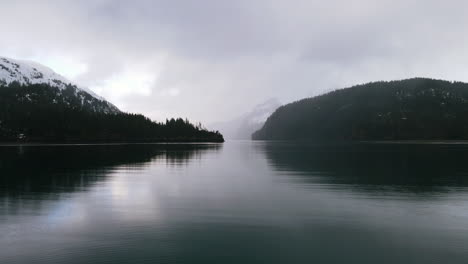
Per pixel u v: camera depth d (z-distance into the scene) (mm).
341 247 12398
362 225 15094
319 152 81688
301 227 14805
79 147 115062
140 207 18609
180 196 21875
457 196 21609
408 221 15719
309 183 27562
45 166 42281
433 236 13562
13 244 12617
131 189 24594
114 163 47594
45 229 14422
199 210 17906
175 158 60094
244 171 37094
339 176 32062
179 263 10938
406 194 22422
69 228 14578
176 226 14914
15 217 16328
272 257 11461
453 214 16984
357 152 80125
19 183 27297
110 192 23297
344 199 20781
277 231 14219
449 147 114188
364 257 11469
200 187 25578
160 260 11172
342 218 16297
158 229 14477
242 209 18156
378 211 17641
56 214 16953
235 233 13945
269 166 43219
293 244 12680
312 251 11992
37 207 18500
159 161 52219
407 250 12070
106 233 13898
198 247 12352
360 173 34500
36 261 11102
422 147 115312
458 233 13922
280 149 106062
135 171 36906
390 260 11203
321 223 15414
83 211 17625
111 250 12031
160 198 21172
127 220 15875
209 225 15070
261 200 20531
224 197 21547
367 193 22812
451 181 28297
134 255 11586
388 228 14625
